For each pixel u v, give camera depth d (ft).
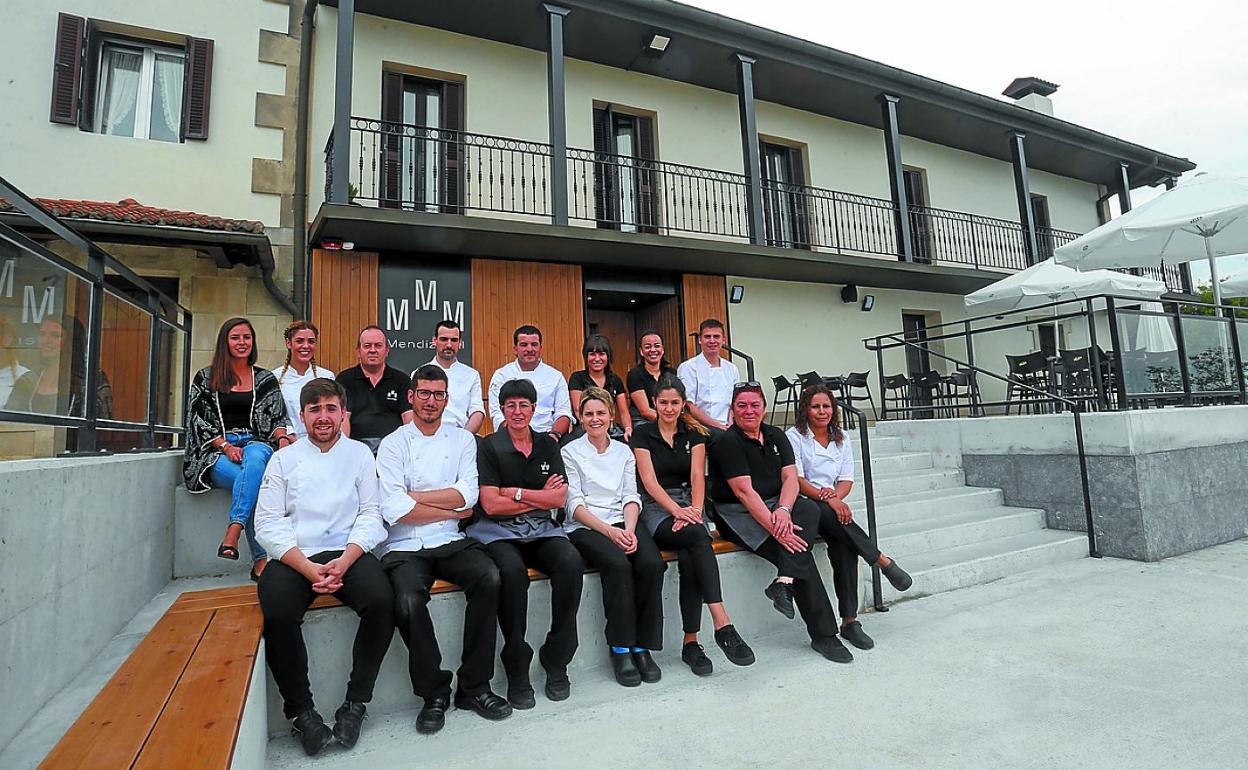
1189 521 16.80
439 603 9.43
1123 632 11.06
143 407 11.31
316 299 21.02
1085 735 7.63
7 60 18.78
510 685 8.99
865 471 12.79
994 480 19.10
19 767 4.92
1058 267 25.75
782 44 26.96
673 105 29.01
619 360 28.99
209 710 5.49
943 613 12.61
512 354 23.76
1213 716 7.96
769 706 8.77
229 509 11.51
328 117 22.57
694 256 25.34
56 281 7.91
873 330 32.09
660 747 7.68
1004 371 35.29
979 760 7.16
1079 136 36.09
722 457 11.60
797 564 10.72
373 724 8.55
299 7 22.34
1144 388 17.49
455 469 9.93
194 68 20.62
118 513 8.26
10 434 7.73
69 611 6.68
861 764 7.17
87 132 19.43
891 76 29.66
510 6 23.18
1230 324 20.40
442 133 24.62
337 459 9.07
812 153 32.30
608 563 9.79
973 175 37.17
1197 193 20.51
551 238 22.17
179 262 19.62
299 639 7.89
